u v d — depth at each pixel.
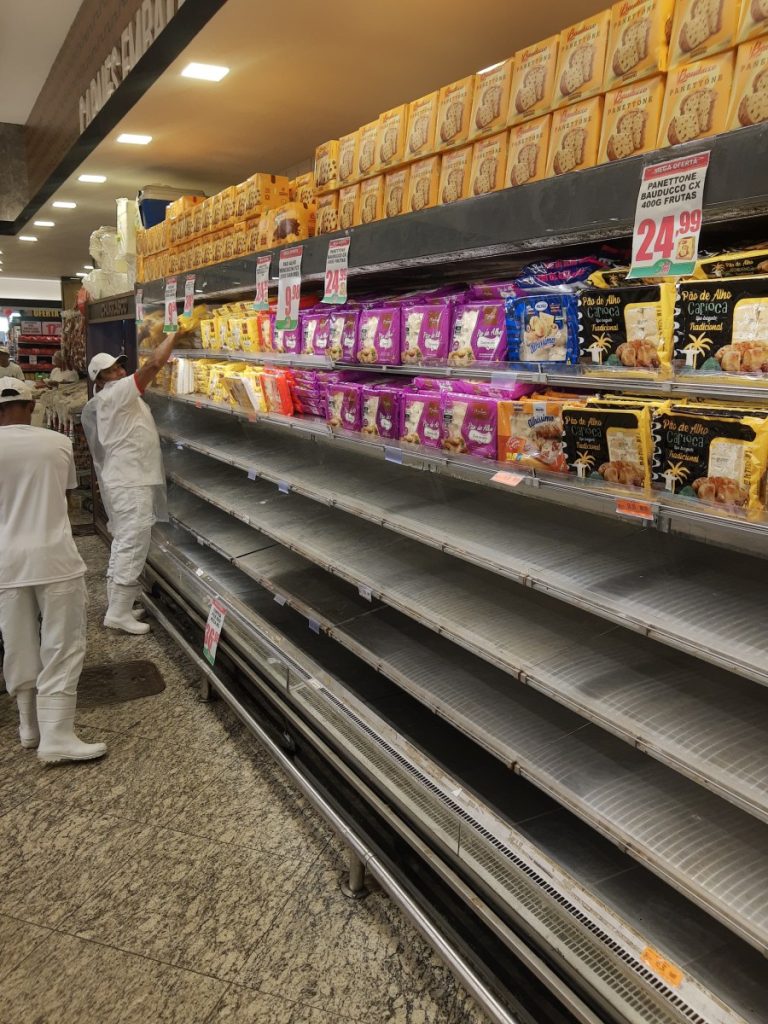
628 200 1.31
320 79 2.88
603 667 1.79
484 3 2.21
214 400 3.76
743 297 1.25
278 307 2.58
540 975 1.55
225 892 2.32
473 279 2.72
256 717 3.06
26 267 11.86
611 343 1.50
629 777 1.75
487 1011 1.71
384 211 2.07
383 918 2.22
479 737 1.96
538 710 2.08
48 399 8.25
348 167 2.21
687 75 1.28
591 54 1.45
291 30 2.43
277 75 2.86
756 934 1.26
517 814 2.00
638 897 1.66
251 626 3.23
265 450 3.68
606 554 1.88
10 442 2.86
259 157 4.12
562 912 1.59
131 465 4.16
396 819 2.07
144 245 4.43
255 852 2.50
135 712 3.42
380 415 2.37
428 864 2.06
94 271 5.66
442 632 2.06
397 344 2.25
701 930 1.55
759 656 1.31
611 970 1.47
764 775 1.35
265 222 2.76
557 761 1.82
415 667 2.36
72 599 2.95
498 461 1.87
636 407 1.48
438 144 1.84
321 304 2.87
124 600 4.27
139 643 4.18
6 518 2.91
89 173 4.58
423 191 1.91
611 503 1.46
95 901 2.29
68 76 4.58
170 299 3.82
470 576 2.45
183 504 4.62
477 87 1.73
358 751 2.29
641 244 1.29
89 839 2.57
